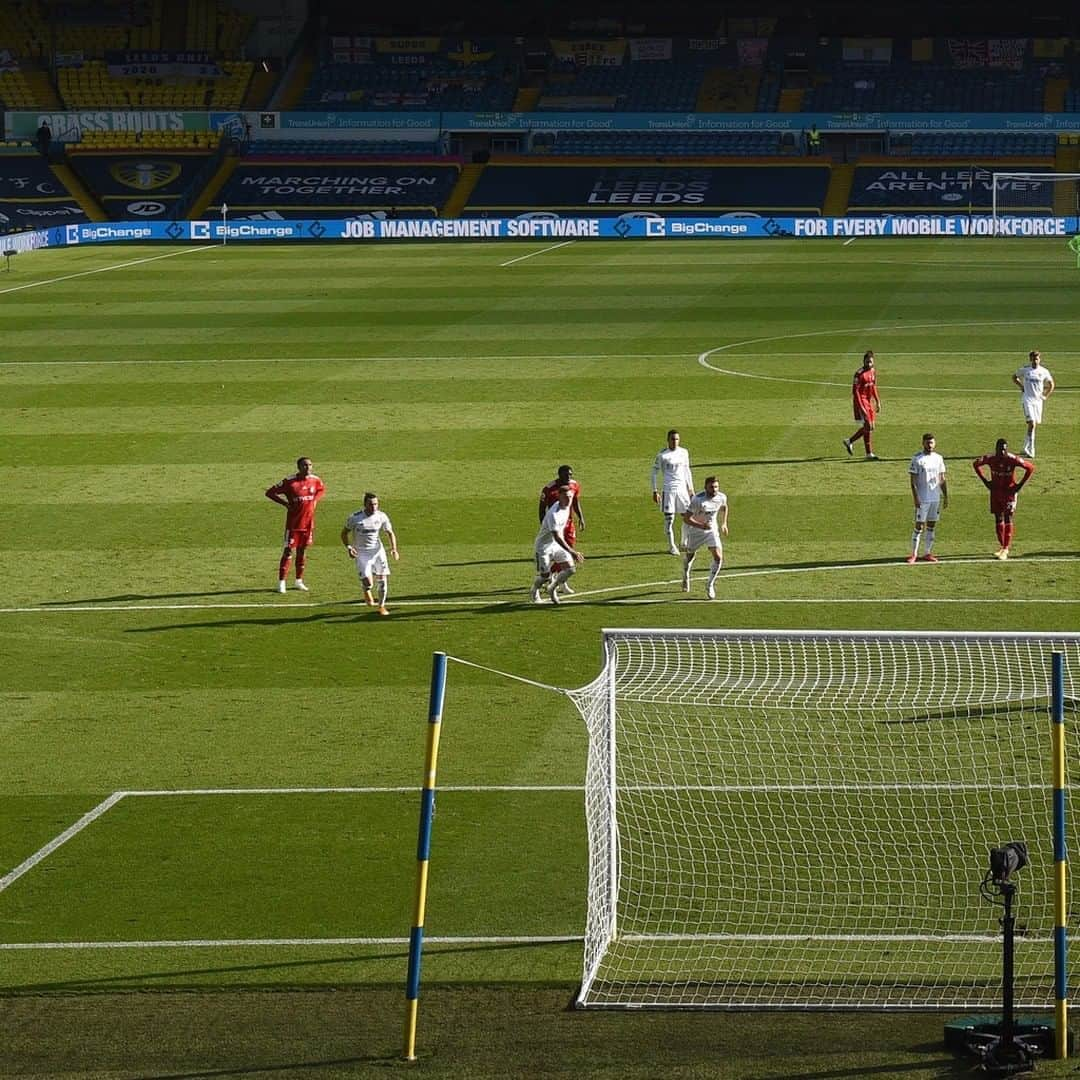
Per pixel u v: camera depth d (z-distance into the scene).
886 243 152.00
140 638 44.56
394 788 33.69
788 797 32.12
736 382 81.75
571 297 115.88
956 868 29.09
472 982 25.52
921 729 35.19
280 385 83.38
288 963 26.30
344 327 103.19
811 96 193.62
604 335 97.88
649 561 51.28
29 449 69.62
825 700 37.16
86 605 47.78
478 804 32.69
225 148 190.12
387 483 62.25
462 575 50.19
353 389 81.94
